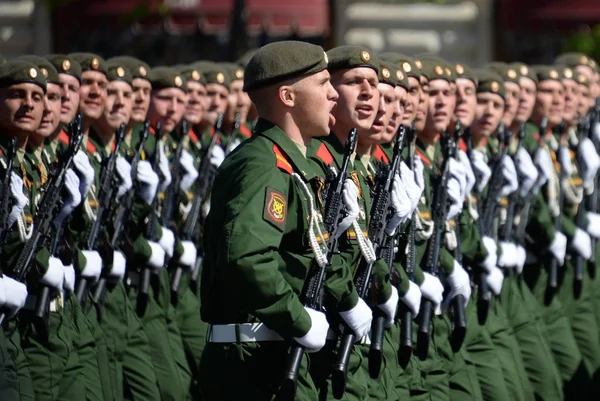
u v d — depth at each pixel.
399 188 16.55
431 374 18.39
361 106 16.44
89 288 18.23
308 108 14.69
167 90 21.12
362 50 16.48
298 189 14.46
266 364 14.38
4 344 15.91
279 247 14.45
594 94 26.75
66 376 17.02
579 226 22.98
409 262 17.66
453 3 40.19
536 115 24.38
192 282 20.52
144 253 19.14
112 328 18.75
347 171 15.38
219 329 14.50
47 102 17.17
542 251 22.17
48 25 38.78
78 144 17.05
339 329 15.09
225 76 22.86
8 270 16.45
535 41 40.59
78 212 17.97
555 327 22.12
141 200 19.39
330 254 14.68
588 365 22.52
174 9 39.44
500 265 21.00
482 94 21.59
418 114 19.66
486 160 21.59
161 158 20.30
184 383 19.91
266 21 40.09
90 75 19.20
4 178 16.06
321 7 40.38
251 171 14.19
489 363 19.53
